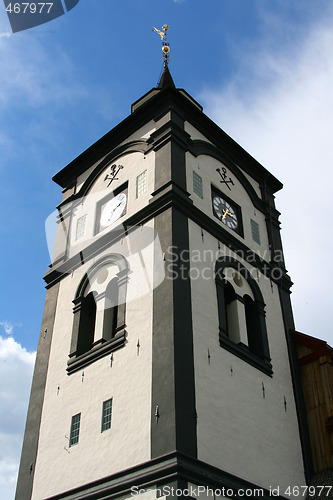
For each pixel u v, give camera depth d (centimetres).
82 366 2064
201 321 1936
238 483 1683
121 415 1786
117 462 1695
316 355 2291
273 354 2228
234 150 2822
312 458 2083
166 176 2280
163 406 1669
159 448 1600
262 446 1883
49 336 2339
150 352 1828
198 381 1772
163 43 3450
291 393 2189
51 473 1902
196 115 2645
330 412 2133
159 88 3039
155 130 2534
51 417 2055
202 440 1655
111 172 2659
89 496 1683
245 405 1917
